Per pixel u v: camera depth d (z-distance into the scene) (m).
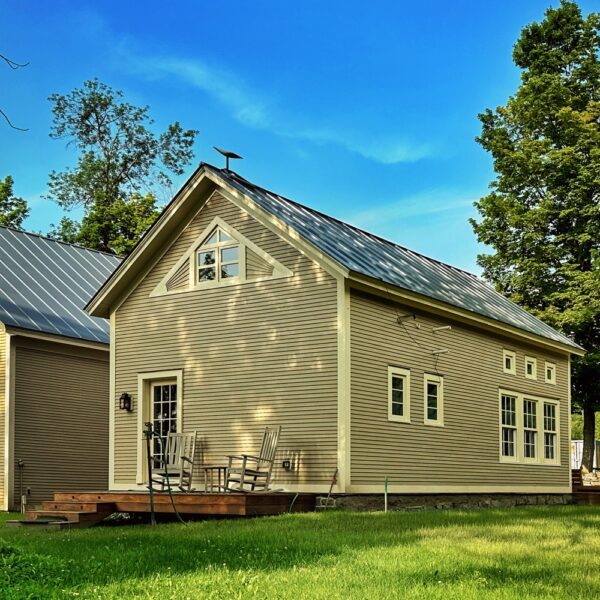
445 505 18.78
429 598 7.16
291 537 10.80
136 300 19.69
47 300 24.50
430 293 18.44
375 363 17.11
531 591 7.39
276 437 16.48
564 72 36.03
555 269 34.56
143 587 7.84
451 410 19.50
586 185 33.12
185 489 17.56
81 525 15.35
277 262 17.53
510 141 35.91
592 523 12.96
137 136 48.53
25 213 45.38
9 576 8.09
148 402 19.33
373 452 16.73
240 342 17.84
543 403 24.06
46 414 22.92
